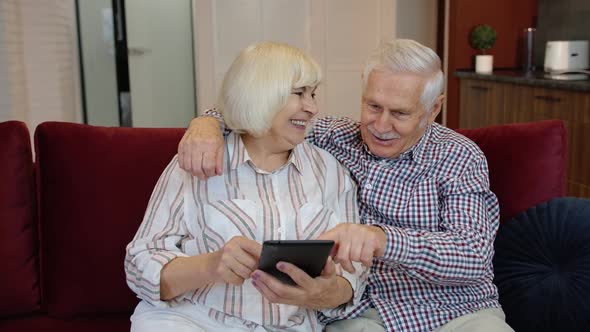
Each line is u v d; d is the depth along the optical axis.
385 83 1.42
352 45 5.86
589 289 1.42
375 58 1.46
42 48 3.81
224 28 5.64
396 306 1.44
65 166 1.67
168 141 1.72
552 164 1.68
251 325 1.36
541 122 1.73
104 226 1.65
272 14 5.70
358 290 1.40
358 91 5.96
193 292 1.37
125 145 1.70
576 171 3.29
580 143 3.23
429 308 1.44
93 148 1.68
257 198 1.40
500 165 1.70
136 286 1.33
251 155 1.45
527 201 1.67
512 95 4.11
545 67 4.37
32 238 1.69
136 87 5.35
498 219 1.55
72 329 1.63
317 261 1.15
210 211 1.37
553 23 4.83
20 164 1.68
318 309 1.45
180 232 1.40
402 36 5.71
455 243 1.37
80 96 4.89
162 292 1.31
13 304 1.65
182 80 5.44
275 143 1.41
